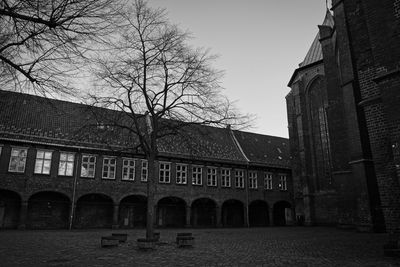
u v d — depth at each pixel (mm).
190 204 36312
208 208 39656
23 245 14906
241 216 42031
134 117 17672
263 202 42500
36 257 11102
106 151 32031
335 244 13883
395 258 9531
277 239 18453
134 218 34531
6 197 28875
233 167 40531
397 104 9617
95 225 32188
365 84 13719
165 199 36812
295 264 9102
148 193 16812
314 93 38406
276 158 45750
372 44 10547
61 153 30703
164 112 17469
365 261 9094
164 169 35812
